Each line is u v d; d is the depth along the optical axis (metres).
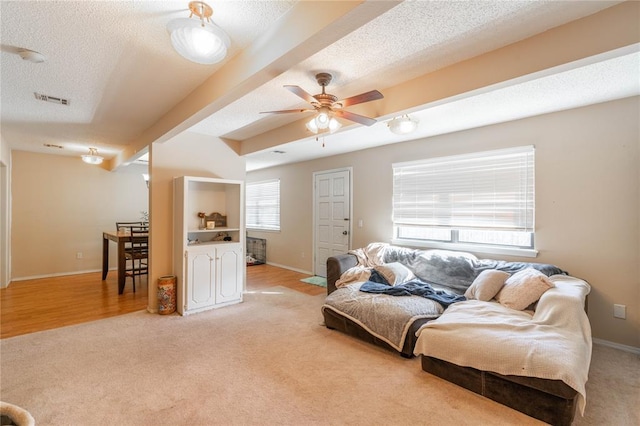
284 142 3.95
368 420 1.86
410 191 4.42
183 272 3.71
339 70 2.42
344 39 1.97
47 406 1.97
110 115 3.45
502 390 2.00
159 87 2.70
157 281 3.81
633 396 2.09
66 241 6.04
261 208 7.39
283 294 4.63
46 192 5.83
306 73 2.47
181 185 3.79
